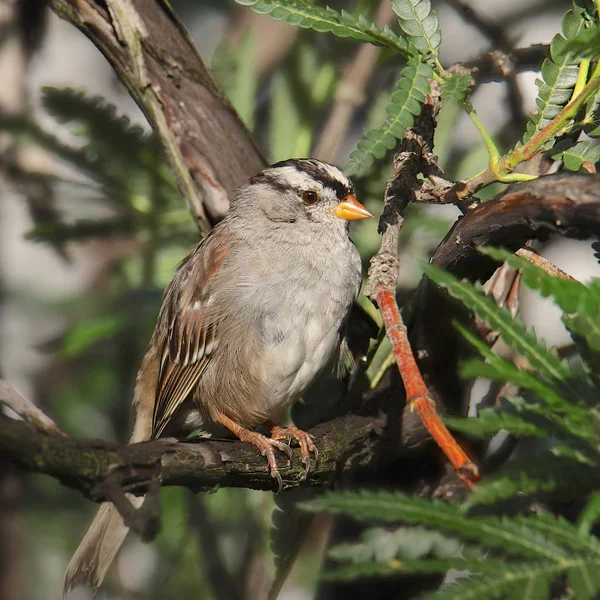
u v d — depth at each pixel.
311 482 6.41
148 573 10.69
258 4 5.33
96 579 7.10
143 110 7.64
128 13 7.27
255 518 9.36
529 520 3.42
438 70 5.84
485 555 4.13
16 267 11.24
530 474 3.51
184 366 8.03
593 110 5.13
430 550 4.11
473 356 6.11
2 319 11.10
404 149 5.84
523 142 5.21
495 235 5.18
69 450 4.15
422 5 5.73
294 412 8.08
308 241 7.84
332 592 6.33
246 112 8.80
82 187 8.65
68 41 11.95
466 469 3.81
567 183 4.77
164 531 9.80
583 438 3.48
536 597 3.19
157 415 8.19
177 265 8.62
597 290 3.27
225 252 7.87
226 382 7.86
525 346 3.71
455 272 5.55
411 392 4.16
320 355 7.73
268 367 7.70
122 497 4.12
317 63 9.77
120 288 9.64
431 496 6.25
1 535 9.94
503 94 9.32
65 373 10.99
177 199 8.48
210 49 12.58
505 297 6.66
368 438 6.36
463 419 3.58
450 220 8.44
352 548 3.83
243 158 7.91
